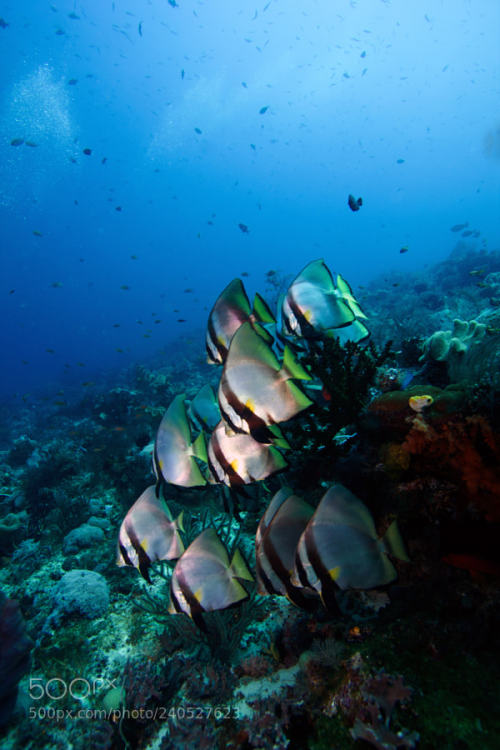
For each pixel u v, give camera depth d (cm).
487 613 212
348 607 277
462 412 261
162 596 426
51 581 512
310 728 229
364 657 219
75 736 310
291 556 204
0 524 642
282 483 417
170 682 319
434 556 246
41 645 398
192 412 362
